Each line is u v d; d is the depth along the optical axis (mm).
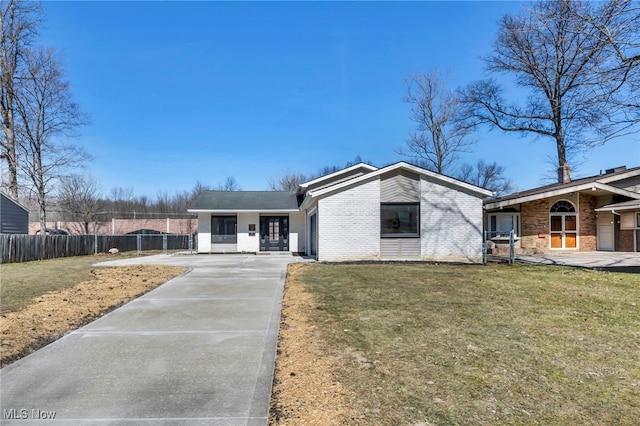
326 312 6160
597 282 9094
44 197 24750
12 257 15906
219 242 22562
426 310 6262
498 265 13250
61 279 9984
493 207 18750
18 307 6551
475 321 5586
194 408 3172
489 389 3350
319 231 14641
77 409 3164
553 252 18422
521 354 4227
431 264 13648
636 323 5543
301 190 22062
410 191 14797
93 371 3998
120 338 5133
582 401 3139
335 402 3121
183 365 4164
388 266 12852
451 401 3123
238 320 6078
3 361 4238
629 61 7414
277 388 3494
